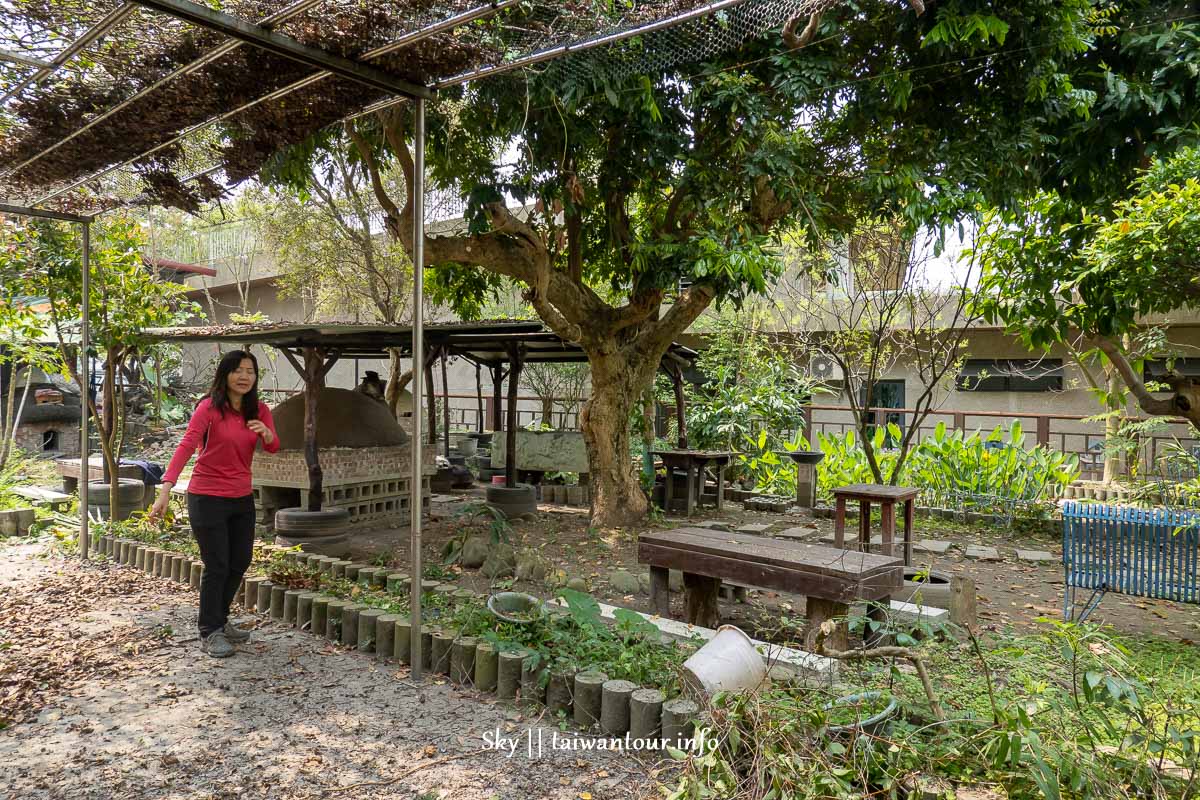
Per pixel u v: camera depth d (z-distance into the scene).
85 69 3.54
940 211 5.87
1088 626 3.30
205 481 4.38
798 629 4.51
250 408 4.55
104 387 7.78
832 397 15.23
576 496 10.71
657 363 9.02
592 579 6.29
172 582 5.86
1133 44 5.39
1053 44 5.21
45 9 3.00
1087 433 11.51
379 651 4.34
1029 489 9.00
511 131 6.66
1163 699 3.06
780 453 11.01
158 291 8.07
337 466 7.83
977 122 6.06
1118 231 4.39
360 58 3.45
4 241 7.27
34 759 3.12
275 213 14.57
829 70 5.69
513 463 9.44
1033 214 6.34
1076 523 4.99
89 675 4.02
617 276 9.43
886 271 9.29
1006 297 6.16
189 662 4.23
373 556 6.95
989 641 4.39
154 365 17.20
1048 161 6.27
